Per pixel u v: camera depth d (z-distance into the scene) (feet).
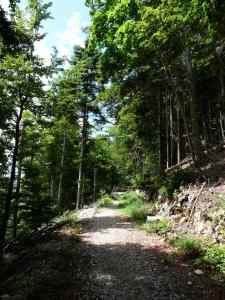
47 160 126.82
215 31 30.66
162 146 88.17
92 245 44.24
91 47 50.11
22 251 44.47
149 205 72.54
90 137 116.78
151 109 89.97
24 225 68.85
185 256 36.14
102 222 64.54
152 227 52.19
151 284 29.55
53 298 26.27
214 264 32.50
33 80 59.06
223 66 74.33
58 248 41.19
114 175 210.18
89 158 121.90
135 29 39.47
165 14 33.78
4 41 46.26
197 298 26.32
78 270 33.55
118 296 27.09
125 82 74.13
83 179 138.21
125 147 124.77
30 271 32.42
